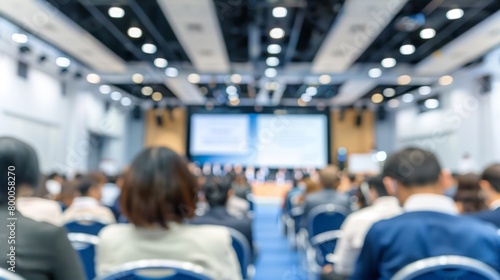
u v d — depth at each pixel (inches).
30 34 361.4
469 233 55.1
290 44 416.2
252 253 116.7
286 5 322.3
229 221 113.8
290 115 712.4
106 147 696.4
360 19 331.0
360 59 452.4
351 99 663.8
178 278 51.4
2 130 389.1
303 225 190.2
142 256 57.4
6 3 305.1
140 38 404.5
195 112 725.9
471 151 502.6
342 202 181.2
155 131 756.0
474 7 316.8
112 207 176.6
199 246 58.0
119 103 703.1
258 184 639.1
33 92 448.8
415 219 56.8
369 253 57.2
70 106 541.3
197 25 349.4
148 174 58.1
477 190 103.7
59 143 517.7
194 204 61.3
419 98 641.6
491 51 401.1
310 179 232.5
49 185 228.2
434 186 61.5
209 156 707.4
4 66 390.6
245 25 364.8
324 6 321.1
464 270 50.6
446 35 376.8
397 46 413.1
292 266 219.1
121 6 328.2
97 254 60.5
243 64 478.3
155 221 58.4
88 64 465.7
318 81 515.5
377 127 753.0
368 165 606.9
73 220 131.0
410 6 320.8
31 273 48.6
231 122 711.1
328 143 723.4
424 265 50.6
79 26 359.6
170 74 497.0
